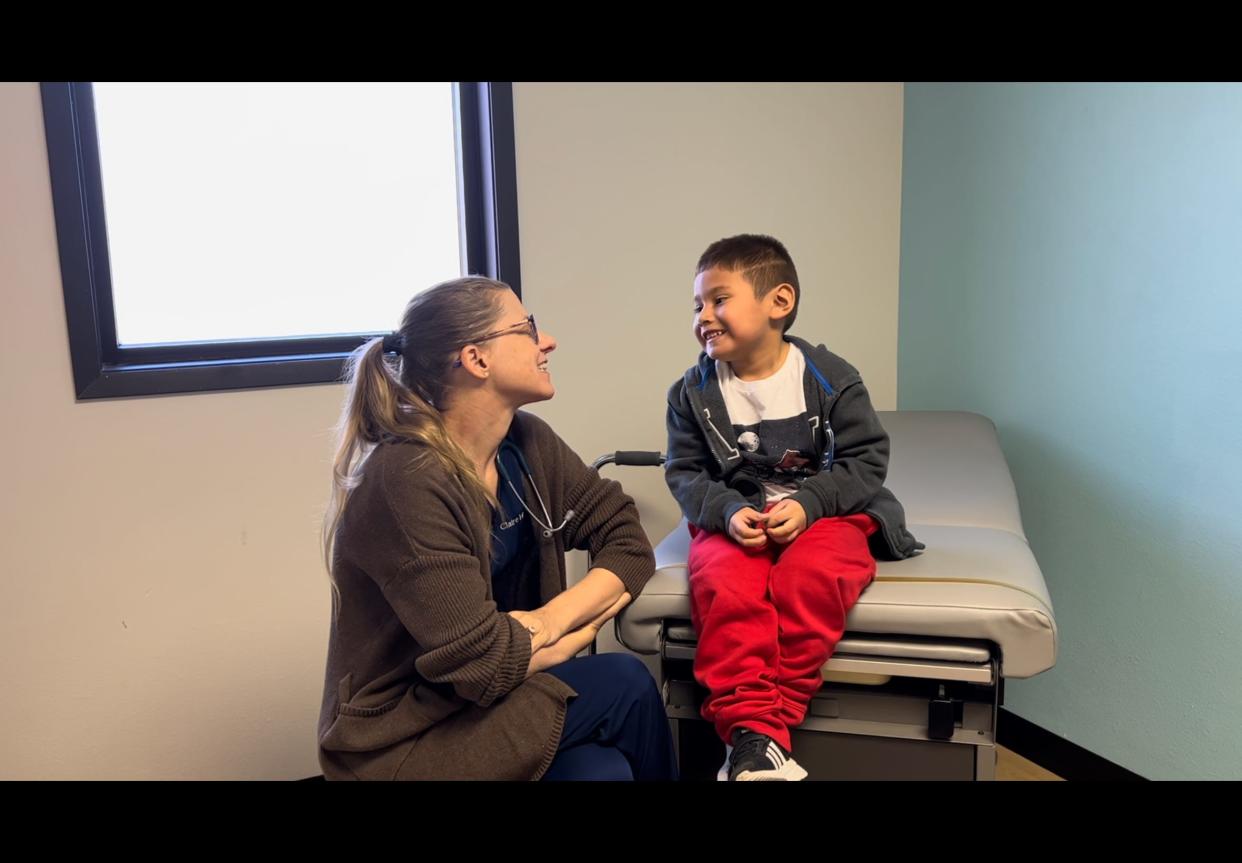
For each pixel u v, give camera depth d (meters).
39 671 1.92
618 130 2.33
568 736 1.50
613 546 1.64
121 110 2.00
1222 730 1.90
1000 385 2.38
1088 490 2.16
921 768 1.55
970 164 2.41
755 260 1.69
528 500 1.61
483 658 1.36
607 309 2.37
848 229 2.62
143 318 2.06
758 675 1.47
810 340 2.62
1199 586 1.92
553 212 2.27
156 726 2.02
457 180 2.30
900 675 1.49
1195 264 1.88
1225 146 1.81
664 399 2.47
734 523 1.59
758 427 1.74
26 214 1.82
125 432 1.94
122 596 1.96
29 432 1.86
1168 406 1.96
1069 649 2.22
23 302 1.84
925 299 2.61
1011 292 2.32
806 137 2.54
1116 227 2.04
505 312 1.51
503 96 2.18
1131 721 2.08
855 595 1.50
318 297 2.22
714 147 2.44
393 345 1.53
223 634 2.06
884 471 1.68
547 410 2.34
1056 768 2.25
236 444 2.03
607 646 2.51
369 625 1.46
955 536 1.78
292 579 2.11
